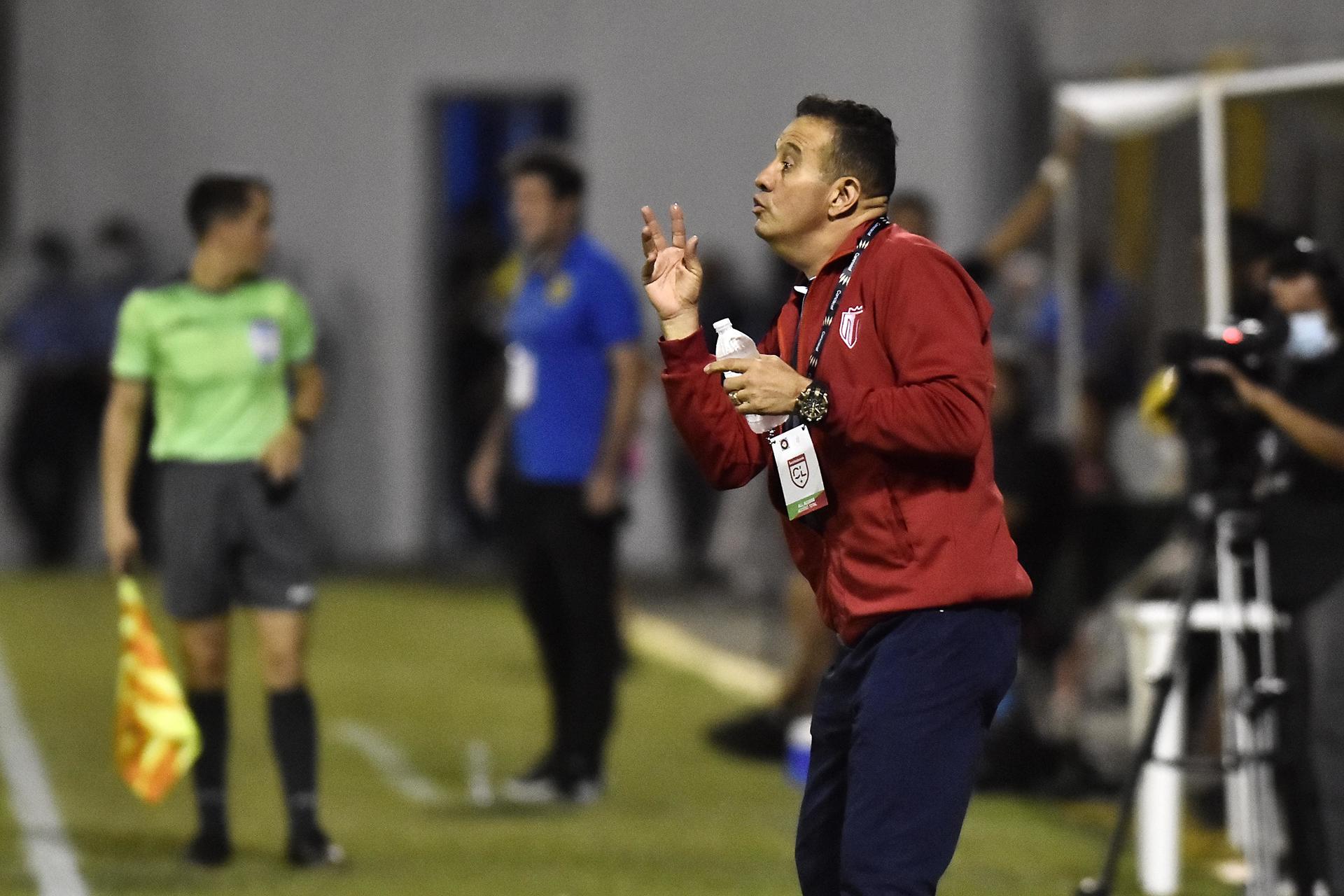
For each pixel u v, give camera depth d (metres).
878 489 13.41
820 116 13.75
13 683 35.16
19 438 52.59
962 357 13.05
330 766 28.41
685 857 22.70
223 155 53.81
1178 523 27.89
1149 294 30.84
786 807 25.75
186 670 22.25
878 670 13.42
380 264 53.62
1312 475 19.22
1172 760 19.16
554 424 25.67
